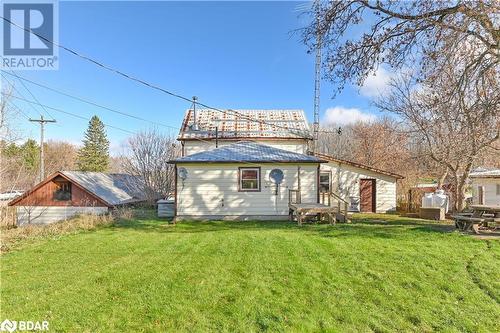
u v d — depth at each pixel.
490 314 4.86
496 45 8.00
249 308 4.92
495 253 7.69
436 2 8.43
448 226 12.44
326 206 14.48
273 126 24.48
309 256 7.58
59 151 60.84
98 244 9.54
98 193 22.62
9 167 22.44
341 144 45.72
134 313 4.77
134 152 29.27
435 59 8.48
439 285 5.82
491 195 19.31
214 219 16.09
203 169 16.23
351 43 9.71
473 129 10.21
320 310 4.92
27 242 10.26
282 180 16.33
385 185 21.61
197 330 4.33
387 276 6.23
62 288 5.73
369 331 4.42
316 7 9.67
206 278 6.19
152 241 9.88
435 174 21.12
